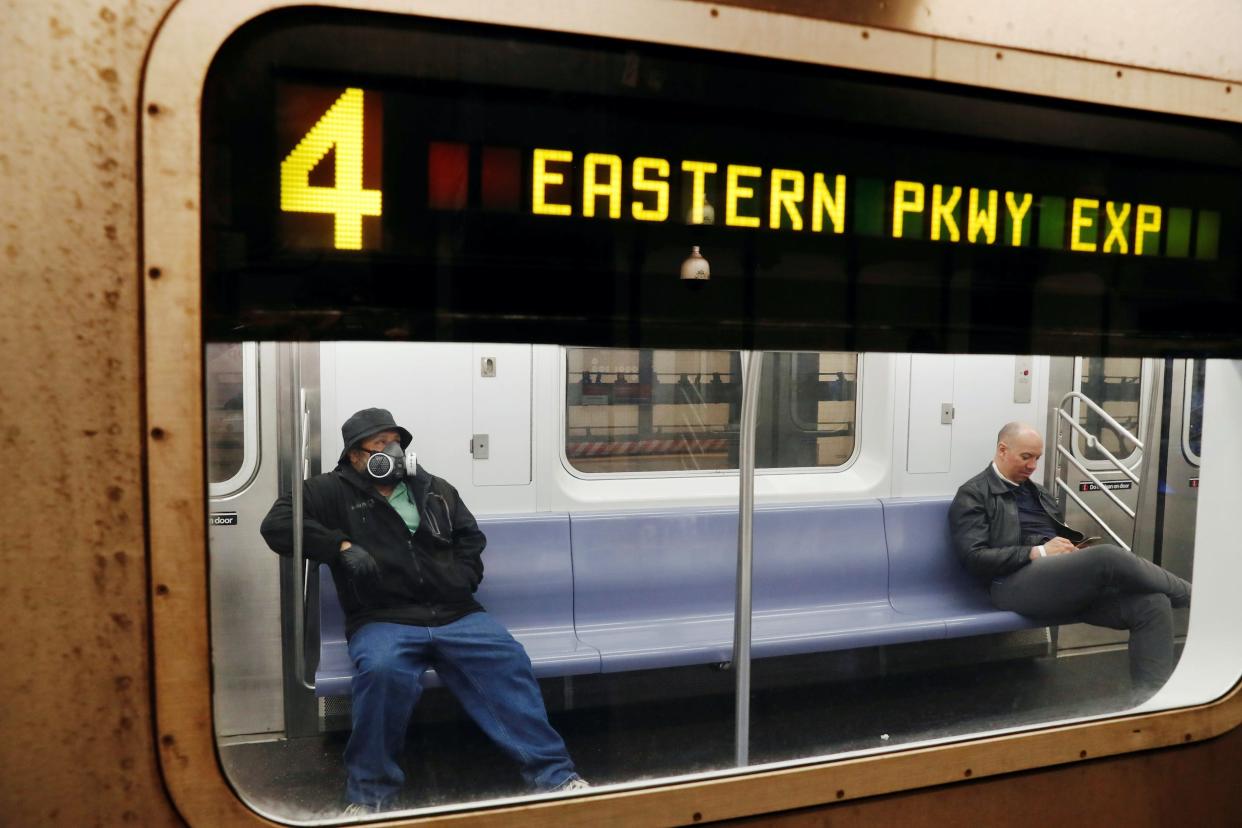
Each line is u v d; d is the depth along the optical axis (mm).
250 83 1317
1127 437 5016
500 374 4480
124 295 1285
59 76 1252
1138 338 1883
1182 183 1895
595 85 1467
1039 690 5031
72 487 1288
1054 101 1765
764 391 5059
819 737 4363
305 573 4129
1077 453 5574
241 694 4109
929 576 5270
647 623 4715
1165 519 5742
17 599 1282
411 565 3809
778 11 1548
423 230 1403
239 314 1336
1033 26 1734
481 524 4492
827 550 5086
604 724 4492
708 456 4941
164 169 1283
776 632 4652
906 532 5238
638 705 4719
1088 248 1821
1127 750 1957
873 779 1733
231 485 4020
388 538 3820
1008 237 1753
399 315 1402
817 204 1610
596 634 4559
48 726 1305
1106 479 5680
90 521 1297
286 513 3795
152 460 1305
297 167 1343
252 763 3947
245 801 1399
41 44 1245
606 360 4680
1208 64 1891
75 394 1280
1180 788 2037
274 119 1329
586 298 1491
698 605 4828
